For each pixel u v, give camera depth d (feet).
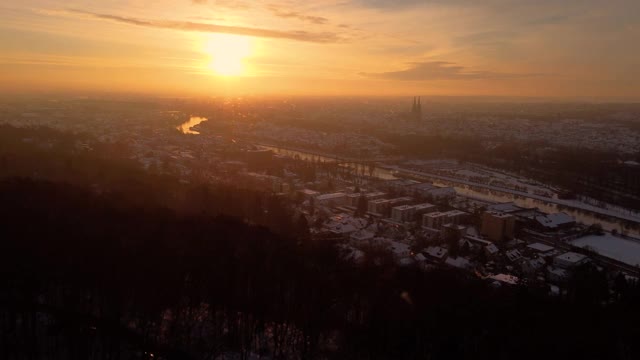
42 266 434.71
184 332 453.58
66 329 414.62
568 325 445.37
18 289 418.51
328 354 450.71
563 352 401.49
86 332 415.23
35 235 478.59
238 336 455.22
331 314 479.82
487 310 467.11
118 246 491.31
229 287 476.54
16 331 411.34
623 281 629.10
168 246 520.42
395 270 599.98
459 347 422.41
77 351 401.08
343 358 443.32
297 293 488.85
